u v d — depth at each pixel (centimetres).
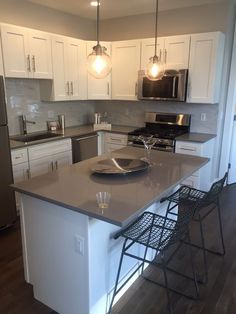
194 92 369
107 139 433
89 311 176
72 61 397
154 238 183
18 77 327
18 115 375
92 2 363
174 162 253
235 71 389
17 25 349
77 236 168
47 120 419
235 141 435
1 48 303
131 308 197
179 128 417
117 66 424
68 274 180
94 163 249
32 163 334
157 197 174
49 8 386
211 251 265
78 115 476
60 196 173
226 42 368
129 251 211
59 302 192
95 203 163
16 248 269
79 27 439
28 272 206
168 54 375
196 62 358
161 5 372
